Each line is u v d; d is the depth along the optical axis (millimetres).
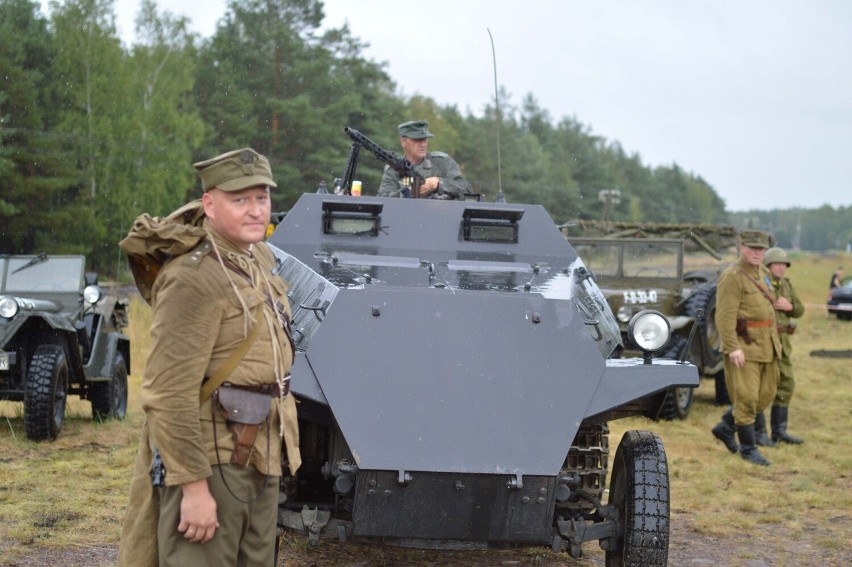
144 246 3250
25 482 6980
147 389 3129
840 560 5945
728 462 8641
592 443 5184
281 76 33594
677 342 11211
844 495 7582
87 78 32312
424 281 5109
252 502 3260
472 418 4312
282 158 32094
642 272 12539
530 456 4242
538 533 4340
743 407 8719
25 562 5227
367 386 4352
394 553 5867
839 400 12242
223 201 3277
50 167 30438
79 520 6066
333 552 5852
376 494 4223
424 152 7586
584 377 4473
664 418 10758
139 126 32156
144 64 34188
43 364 8492
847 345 19922
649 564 4492
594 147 70188
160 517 3234
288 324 3418
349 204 6098
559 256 6043
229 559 3227
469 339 4512
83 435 8961
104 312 10125
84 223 30562
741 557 5969
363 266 5477
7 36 31312
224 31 34562
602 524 4637
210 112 34156
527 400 4383
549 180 54656
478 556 5863
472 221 6094
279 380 3293
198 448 3115
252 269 3334
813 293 37469
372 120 34125
